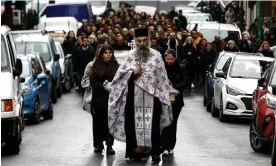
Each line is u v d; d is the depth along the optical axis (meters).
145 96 14.75
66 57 33.62
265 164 15.16
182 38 36.25
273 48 29.23
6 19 48.12
